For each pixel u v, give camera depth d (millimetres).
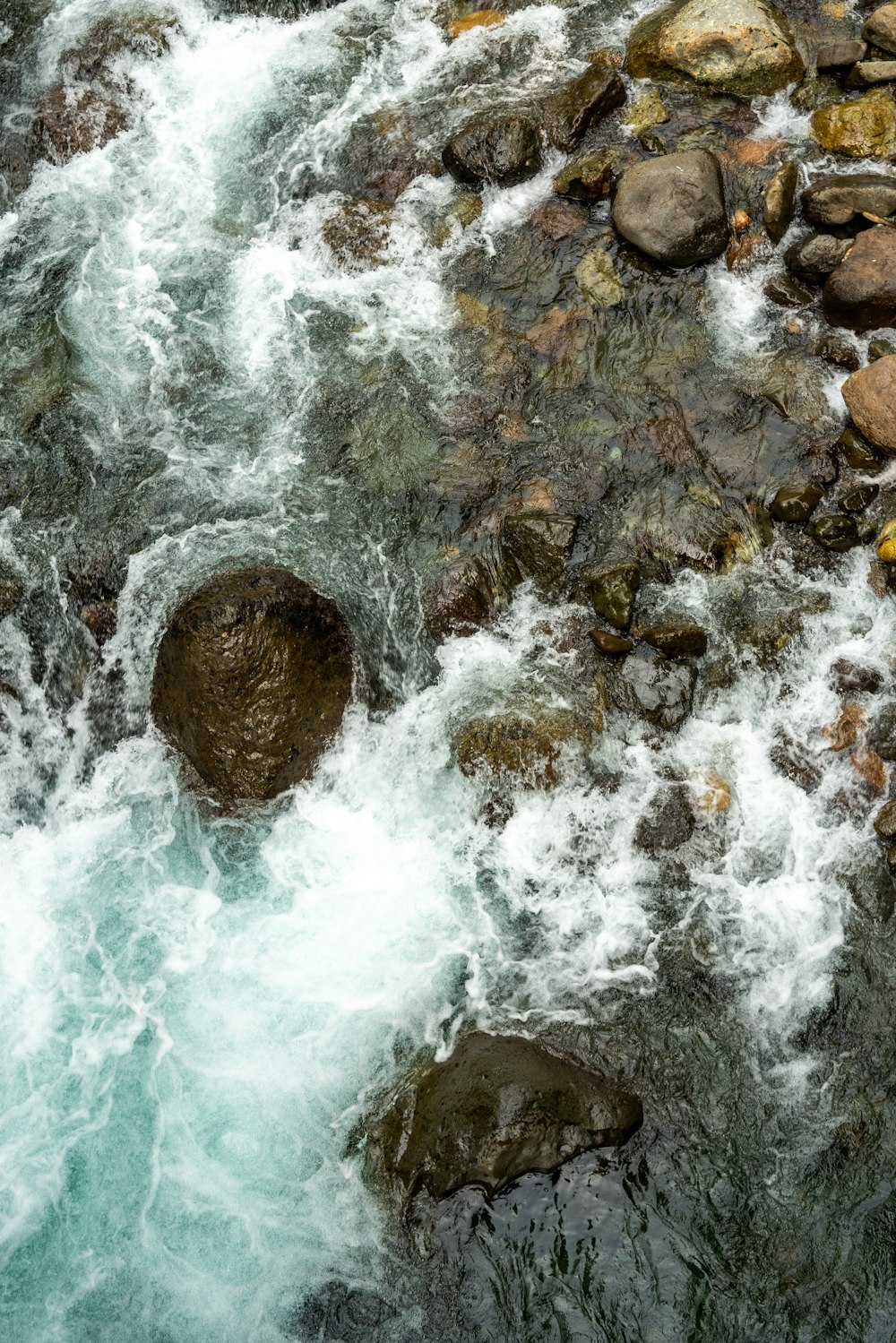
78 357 8102
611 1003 5820
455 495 7289
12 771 6895
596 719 6465
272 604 6367
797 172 7789
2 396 7957
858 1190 5191
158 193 8836
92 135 9062
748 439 7180
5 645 7066
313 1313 5148
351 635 6789
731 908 5988
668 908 6043
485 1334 5016
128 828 6664
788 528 6914
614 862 6180
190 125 9117
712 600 6754
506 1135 5156
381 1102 5648
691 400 7359
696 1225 5168
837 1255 5055
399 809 6508
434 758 6555
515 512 7137
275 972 6125
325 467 7551
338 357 7934
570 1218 5199
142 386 7953
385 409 7684
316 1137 5598
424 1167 5270
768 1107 5438
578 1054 5660
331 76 9242
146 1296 5254
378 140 8719
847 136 7938
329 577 7031
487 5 9406
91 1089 5816
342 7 9711
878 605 6637
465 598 6918
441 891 6293
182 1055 5898
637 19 8969
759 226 7785
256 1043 5910
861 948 5801
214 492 7473
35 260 8602
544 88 8703
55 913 6391
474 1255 5172
